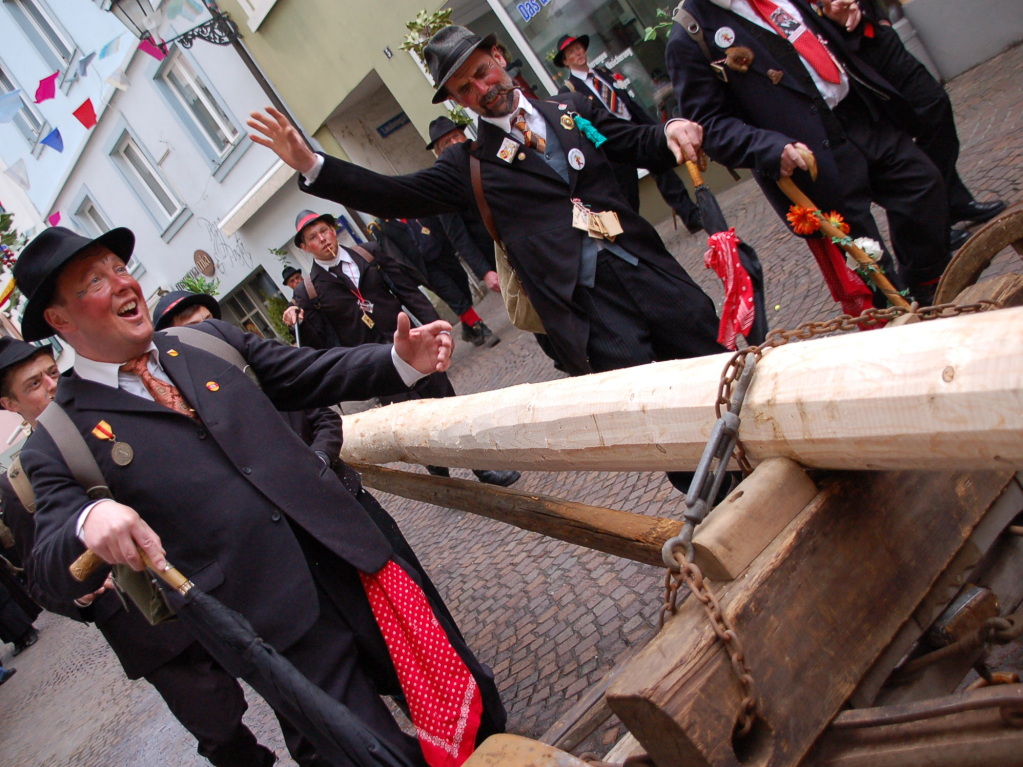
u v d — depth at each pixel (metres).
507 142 3.22
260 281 15.05
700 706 1.21
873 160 3.51
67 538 1.99
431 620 2.34
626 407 1.77
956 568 1.52
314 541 2.28
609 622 3.32
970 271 2.05
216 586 2.14
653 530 2.03
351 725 1.89
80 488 2.15
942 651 1.45
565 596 3.71
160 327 3.65
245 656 1.95
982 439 1.13
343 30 11.10
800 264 5.70
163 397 2.26
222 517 2.16
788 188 3.16
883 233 5.64
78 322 2.15
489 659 3.56
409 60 10.51
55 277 2.10
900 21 7.57
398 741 2.14
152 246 16.06
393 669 2.37
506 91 3.18
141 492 2.15
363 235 12.82
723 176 9.63
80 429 2.18
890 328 1.32
